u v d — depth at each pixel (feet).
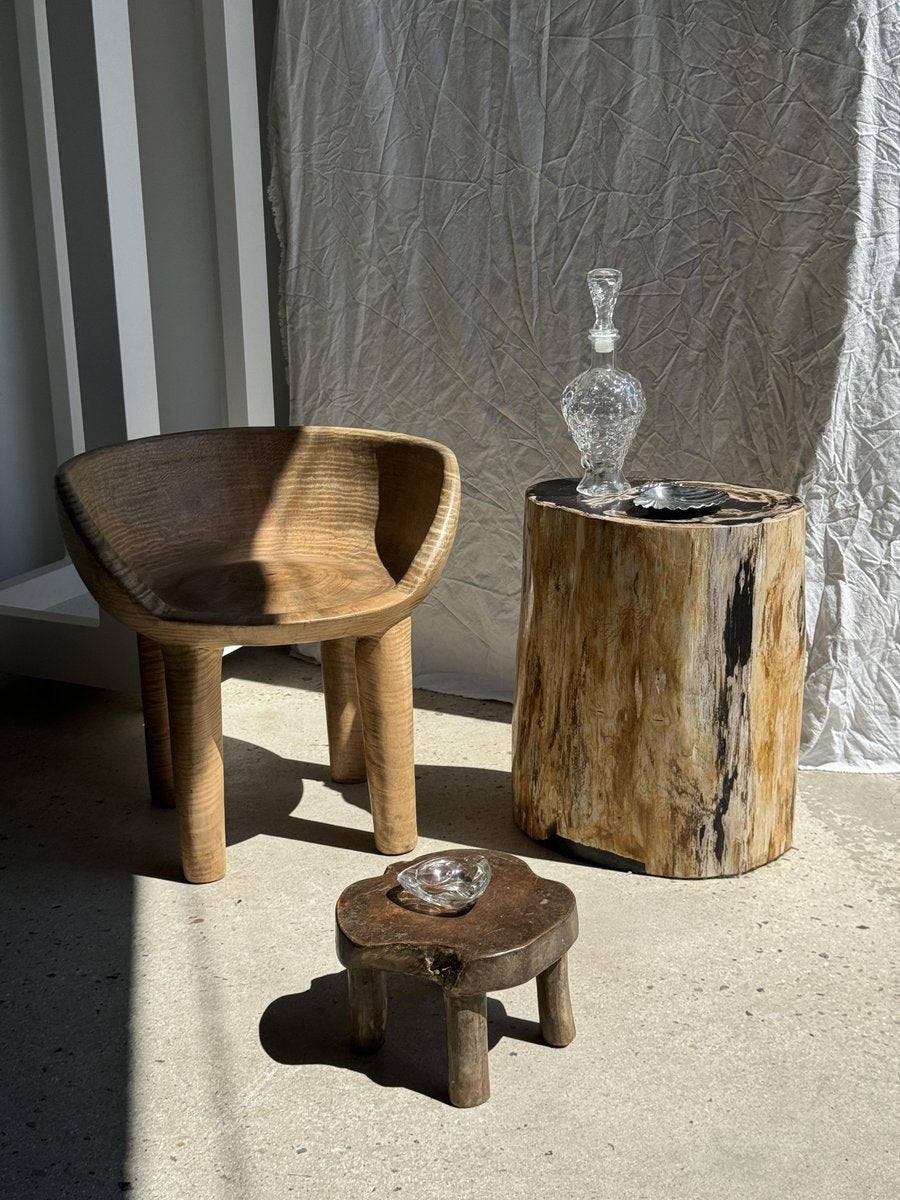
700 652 6.12
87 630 8.80
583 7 7.67
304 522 7.39
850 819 7.22
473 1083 4.79
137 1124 4.75
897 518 7.51
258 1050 5.18
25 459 9.87
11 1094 4.93
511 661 9.10
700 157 7.58
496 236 8.35
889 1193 4.36
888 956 5.83
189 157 9.09
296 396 9.47
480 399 8.71
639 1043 5.20
